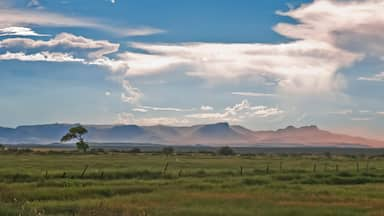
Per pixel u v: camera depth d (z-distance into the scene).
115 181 43.91
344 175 53.09
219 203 30.52
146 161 82.44
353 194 36.31
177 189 38.72
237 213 26.09
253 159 103.19
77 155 115.69
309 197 33.94
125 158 96.31
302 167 68.69
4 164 66.44
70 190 35.38
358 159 112.06
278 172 56.47
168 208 27.62
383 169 62.91
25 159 85.62
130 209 26.45
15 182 42.59
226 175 52.72
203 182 44.00
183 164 74.38
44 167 60.28
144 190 37.84
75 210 26.41
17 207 24.38
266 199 32.62
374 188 41.38
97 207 26.84
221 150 151.62
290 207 28.88
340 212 27.00
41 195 33.19
